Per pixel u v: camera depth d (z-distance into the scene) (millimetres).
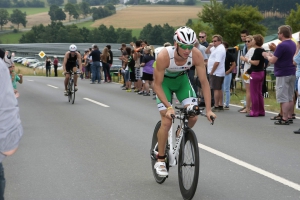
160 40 151125
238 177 6797
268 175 6883
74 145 9172
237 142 9305
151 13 196625
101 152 8531
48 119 12586
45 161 7910
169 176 6922
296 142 9297
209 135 10078
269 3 149500
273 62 11227
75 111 14180
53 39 181500
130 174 7055
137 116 12992
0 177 4246
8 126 3799
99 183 6598
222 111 13984
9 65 9969
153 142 6773
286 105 11289
